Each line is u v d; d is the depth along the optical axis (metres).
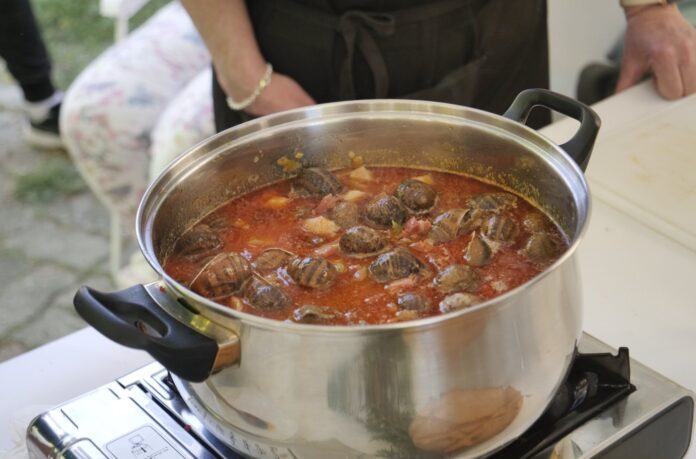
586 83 2.66
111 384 1.23
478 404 0.95
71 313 3.66
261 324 0.90
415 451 0.97
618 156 1.87
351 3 1.95
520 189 1.35
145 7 5.92
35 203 4.32
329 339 0.89
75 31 5.78
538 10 2.15
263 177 1.43
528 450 1.09
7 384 1.36
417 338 0.89
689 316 1.44
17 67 4.38
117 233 3.29
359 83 2.07
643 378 1.20
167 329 0.94
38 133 4.63
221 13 2.03
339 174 1.47
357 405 0.93
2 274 3.89
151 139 2.87
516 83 2.23
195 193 1.33
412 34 1.99
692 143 1.89
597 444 1.10
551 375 1.01
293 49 2.07
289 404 0.94
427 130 1.40
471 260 1.25
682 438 1.19
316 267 1.20
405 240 1.32
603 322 1.43
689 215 1.67
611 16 2.80
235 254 1.19
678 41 2.10
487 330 0.92
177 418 1.16
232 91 2.15
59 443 1.12
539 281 0.92
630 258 1.58
